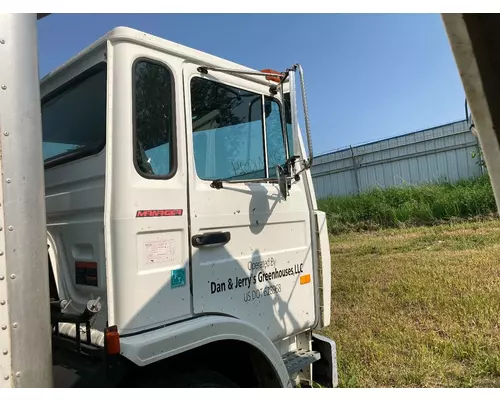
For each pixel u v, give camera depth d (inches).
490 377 141.2
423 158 640.4
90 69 91.5
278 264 109.0
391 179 686.5
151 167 83.3
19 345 57.8
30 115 60.9
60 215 97.1
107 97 80.5
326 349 121.1
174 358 84.9
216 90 99.4
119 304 76.3
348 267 310.5
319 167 795.4
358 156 729.0
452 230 419.5
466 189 504.7
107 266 76.5
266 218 105.9
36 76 62.7
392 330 182.7
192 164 90.1
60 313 86.9
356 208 569.3
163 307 82.0
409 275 265.1
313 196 122.3
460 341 164.2
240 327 88.1
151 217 81.1
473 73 35.9
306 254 118.6
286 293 111.0
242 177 103.8
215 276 92.4
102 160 87.1
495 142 36.2
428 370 146.1
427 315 197.9
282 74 105.3
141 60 84.0
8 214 57.6
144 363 72.4
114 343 71.7
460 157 596.4
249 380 96.8
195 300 88.0
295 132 101.8
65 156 96.0
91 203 88.8
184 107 90.3
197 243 88.6
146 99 83.9
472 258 289.9
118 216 77.2
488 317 183.5
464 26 35.5
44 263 61.6
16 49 59.8
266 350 92.1
